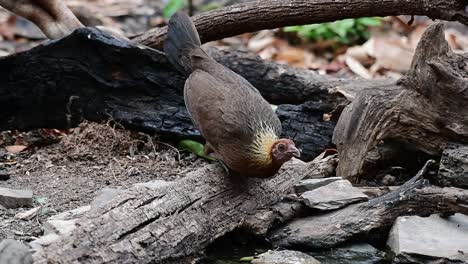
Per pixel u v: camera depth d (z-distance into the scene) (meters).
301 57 17.20
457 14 10.94
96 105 12.61
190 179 9.73
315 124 12.13
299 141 12.04
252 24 12.33
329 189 10.41
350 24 17.66
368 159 11.10
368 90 10.95
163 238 8.98
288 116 12.16
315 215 10.28
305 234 9.93
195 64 10.76
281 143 9.59
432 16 11.19
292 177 10.62
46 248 8.25
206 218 9.52
